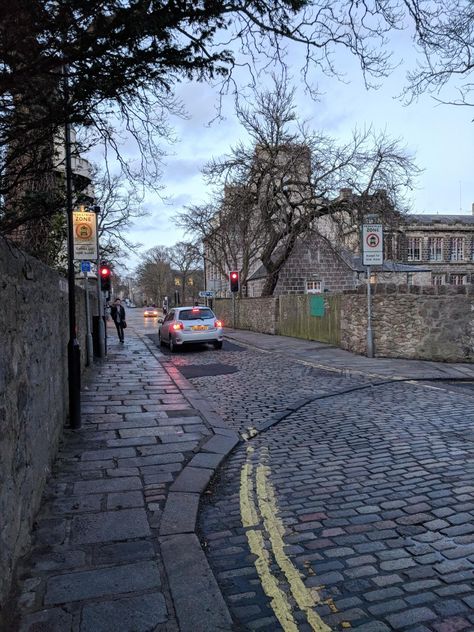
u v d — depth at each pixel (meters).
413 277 44.03
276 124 24.80
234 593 2.95
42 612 2.70
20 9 2.59
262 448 5.92
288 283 34.69
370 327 13.28
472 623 2.62
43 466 4.32
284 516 4.01
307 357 14.22
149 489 4.49
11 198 4.16
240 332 26.41
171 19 3.00
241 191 26.27
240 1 3.48
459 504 4.11
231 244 34.38
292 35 4.24
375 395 8.88
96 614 2.69
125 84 3.39
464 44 6.62
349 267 35.56
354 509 4.09
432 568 3.16
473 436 6.08
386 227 24.17
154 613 2.71
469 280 53.81
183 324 17.22
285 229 26.31
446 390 9.24
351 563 3.25
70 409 6.52
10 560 2.86
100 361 14.08
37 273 4.05
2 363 2.74
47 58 2.95
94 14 2.80
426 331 12.68
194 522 3.82
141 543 3.48
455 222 53.50
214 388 9.95
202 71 3.60
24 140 3.75
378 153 23.08
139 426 6.69
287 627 2.62
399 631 2.57
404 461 5.23
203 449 5.67
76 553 3.34
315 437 6.31
